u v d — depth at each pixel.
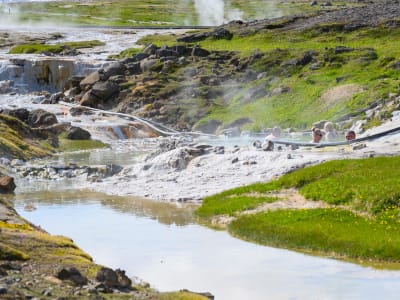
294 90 123.56
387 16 164.88
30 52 189.88
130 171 75.50
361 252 43.06
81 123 118.19
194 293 31.08
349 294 36.03
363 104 110.06
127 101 134.75
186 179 69.06
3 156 84.81
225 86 133.62
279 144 81.00
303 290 36.81
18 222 42.22
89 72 157.62
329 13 181.25
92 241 47.88
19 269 31.69
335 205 53.19
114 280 31.08
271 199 56.59
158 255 43.91
